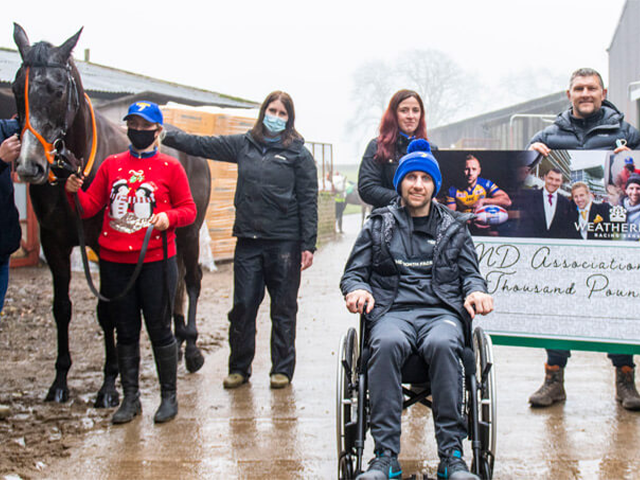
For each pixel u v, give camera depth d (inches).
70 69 156.1
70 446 147.6
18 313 298.7
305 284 390.0
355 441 111.3
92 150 175.3
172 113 414.6
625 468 134.0
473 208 168.4
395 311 125.6
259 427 159.5
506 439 149.9
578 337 164.4
